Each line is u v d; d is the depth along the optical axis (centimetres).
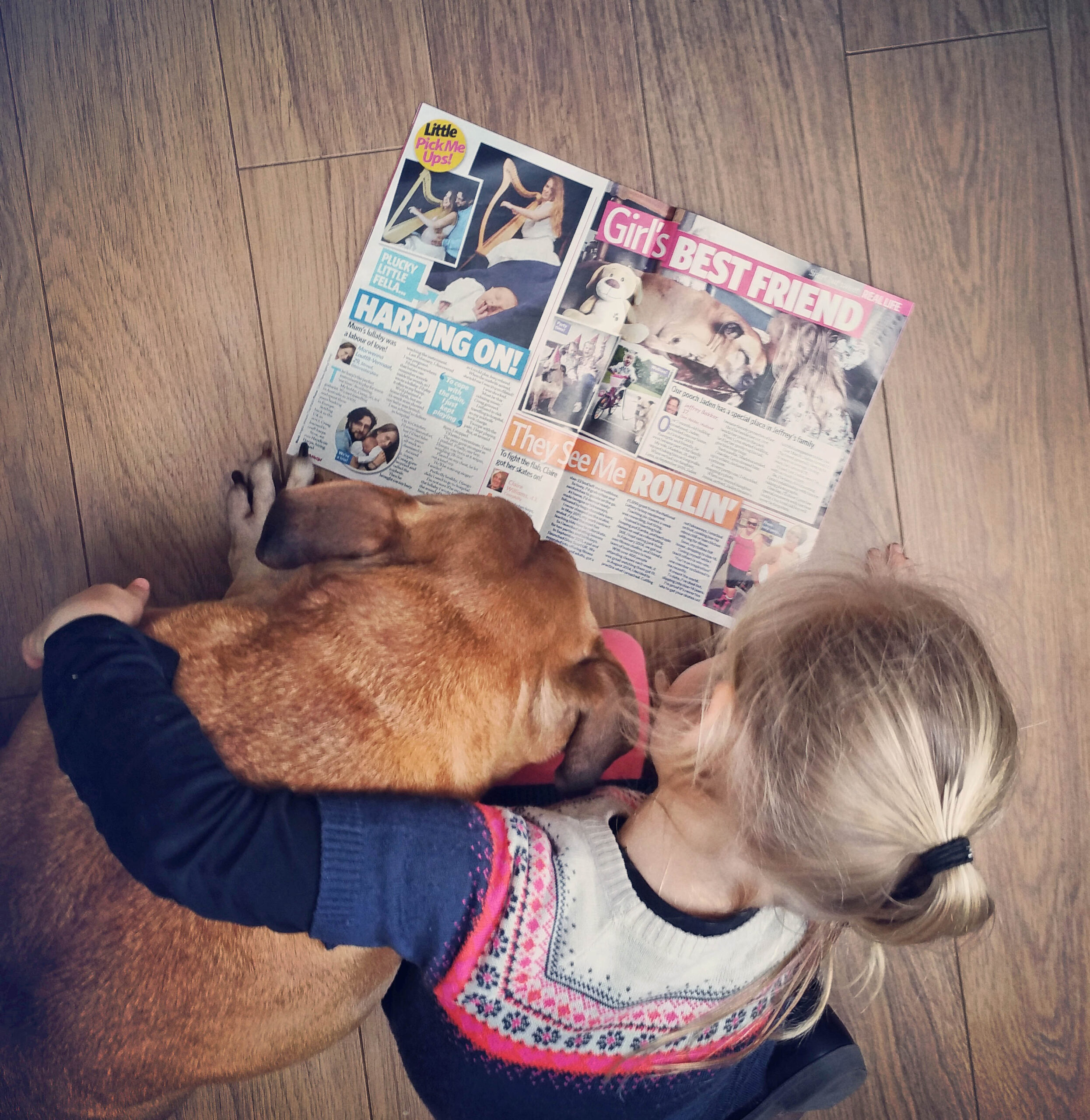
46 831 75
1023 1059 116
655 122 111
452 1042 69
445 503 82
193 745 67
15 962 75
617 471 113
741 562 113
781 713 63
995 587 114
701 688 99
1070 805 115
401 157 110
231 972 75
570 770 78
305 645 74
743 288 112
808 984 77
